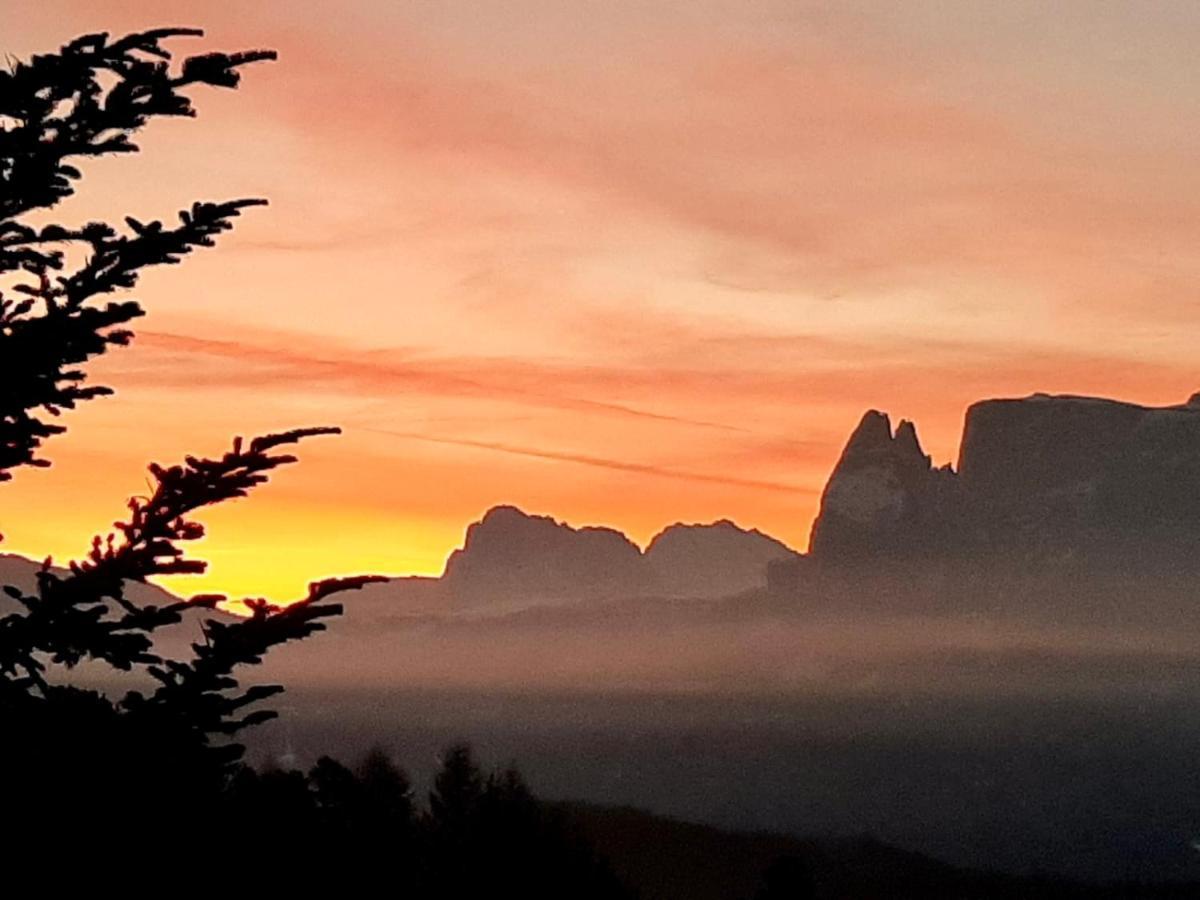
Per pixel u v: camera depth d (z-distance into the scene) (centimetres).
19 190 484
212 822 480
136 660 484
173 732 475
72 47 478
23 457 505
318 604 502
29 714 469
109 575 486
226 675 491
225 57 496
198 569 498
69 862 464
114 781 466
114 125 487
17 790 464
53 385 501
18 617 476
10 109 477
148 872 471
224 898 480
